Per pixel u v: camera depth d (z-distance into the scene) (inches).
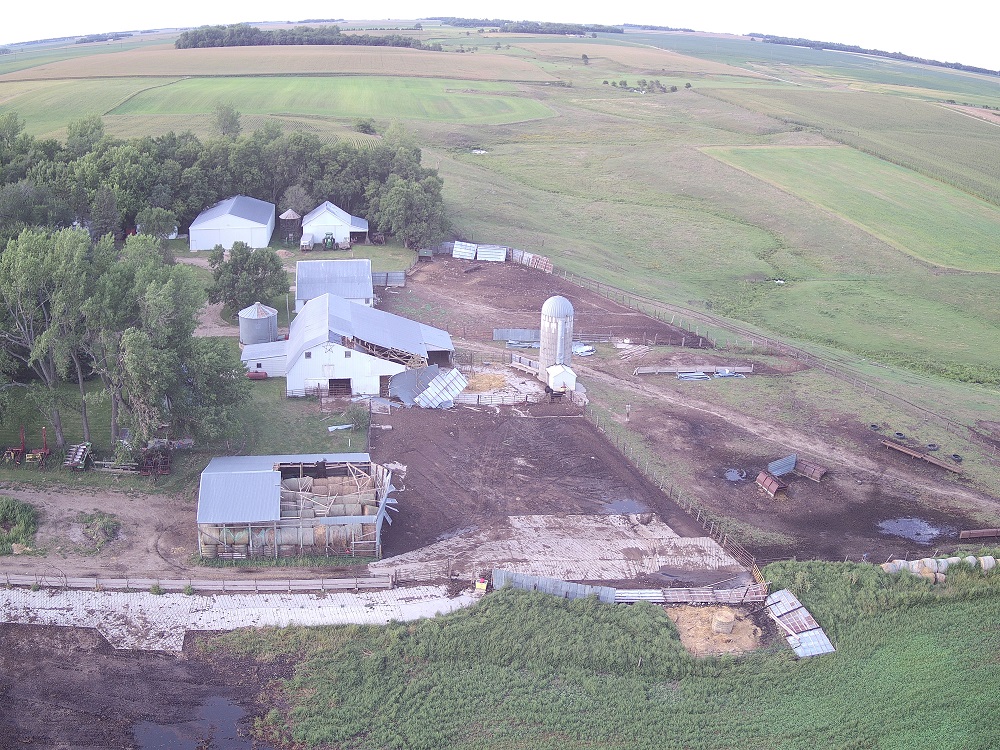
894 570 2385.6
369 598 2202.3
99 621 2084.2
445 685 1975.9
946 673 2063.2
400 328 3590.1
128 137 7229.3
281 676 1974.7
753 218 6333.7
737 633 2167.8
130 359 2464.3
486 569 2338.8
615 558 2425.0
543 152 7869.1
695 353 3929.6
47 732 1798.7
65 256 2573.8
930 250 5787.4
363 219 5516.7
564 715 1918.1
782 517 2679.6
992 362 4237.2
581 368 3703.3
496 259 5103.3
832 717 1942.7
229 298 3969.0
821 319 4675.2
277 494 2343.8
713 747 1861.5
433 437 3038.9
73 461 2630.4
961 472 2994.6
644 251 5639.8
